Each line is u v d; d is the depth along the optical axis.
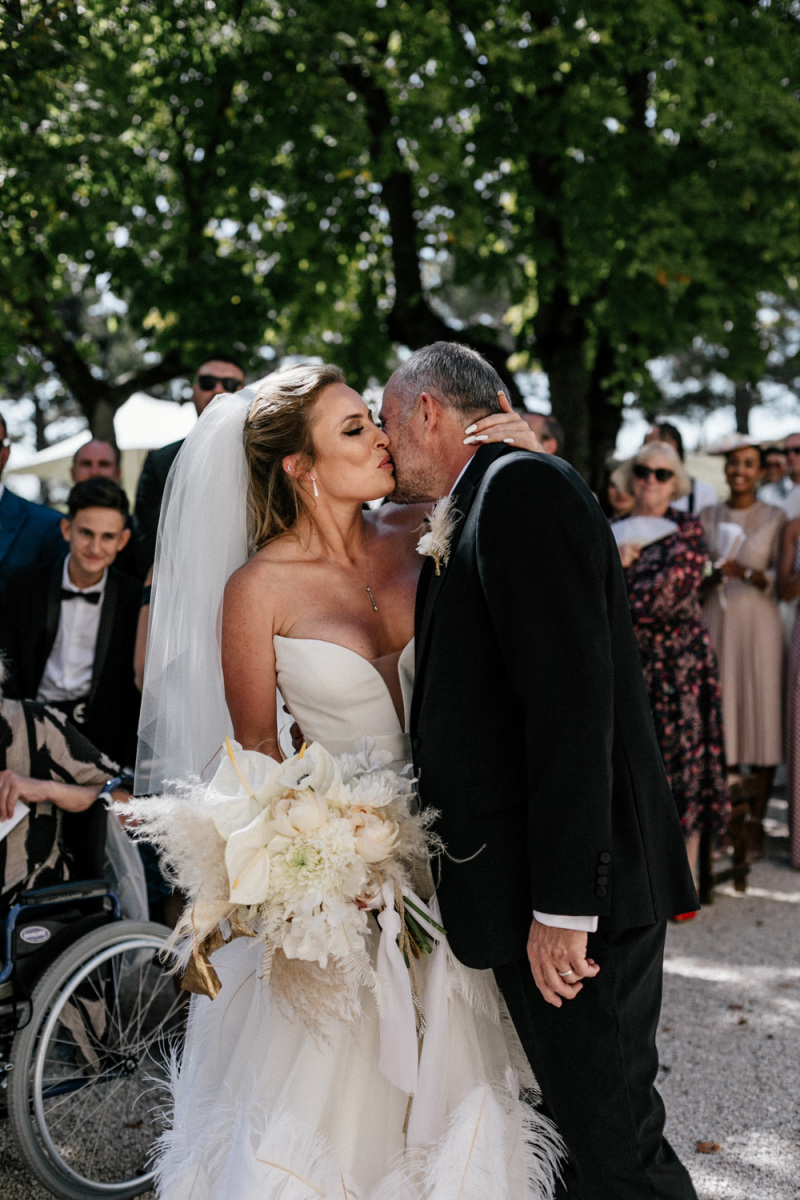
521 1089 2.01
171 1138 2.06
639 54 7.70
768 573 5.72
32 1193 2.68
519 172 8.52
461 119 8.83
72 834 3.05
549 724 1.72
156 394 14.63
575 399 8.92
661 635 4.57
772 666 5.68
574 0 7.50
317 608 2.09
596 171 8.09
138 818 1.94
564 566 1.76
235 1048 2.05
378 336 10.20
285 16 6.85
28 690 3.80
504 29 7.70
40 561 4.41
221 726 2.27
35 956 2.70
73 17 4.61
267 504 2.16
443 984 1.93
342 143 7.21
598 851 1.71
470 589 1.86
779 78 8.12
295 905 1.85
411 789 2.03
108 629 3.76
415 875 2.04
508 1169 1.89
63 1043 3.04
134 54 6.20
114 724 3.77
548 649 1.73
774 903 4.98
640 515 4.63
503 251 9.04
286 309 10.12
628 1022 1.86
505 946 1.85
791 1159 2.76
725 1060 3.36
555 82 7.90
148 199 8.50
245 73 7.79
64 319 17.70
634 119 8.50
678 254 7.70
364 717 2.07
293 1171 1.81
